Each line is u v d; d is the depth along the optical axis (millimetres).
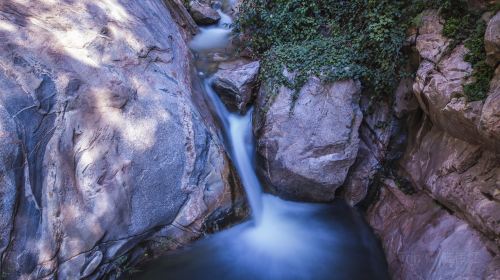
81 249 4391
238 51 8406
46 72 4242
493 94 3926
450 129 4859
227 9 10680
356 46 6660
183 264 5602
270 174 6629
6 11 4328
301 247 6055
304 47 7277
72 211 4266
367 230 6301
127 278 5168
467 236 4395
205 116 6363
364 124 6711
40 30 4473
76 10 5125
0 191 3641
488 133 3936
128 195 4742
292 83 6652
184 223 5449
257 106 7070
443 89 4684
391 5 6336
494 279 3840
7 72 3936
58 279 4250
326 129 6336
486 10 4898
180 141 5398
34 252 3965
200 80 7332
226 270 5609
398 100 6195
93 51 4930
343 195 6852
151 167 4988
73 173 4285
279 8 8227
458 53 4863
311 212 6680
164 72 5965
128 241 4930
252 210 6348
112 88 4836
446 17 5352
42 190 4020
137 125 4945
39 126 4027
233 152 6801
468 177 4516
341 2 7672
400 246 5336
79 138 4367
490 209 4094
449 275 4270
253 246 6047
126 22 5816
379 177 6465
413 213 5516
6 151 3695
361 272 5625
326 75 6449
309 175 6316
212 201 5668
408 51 6035
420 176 5543
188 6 9734
